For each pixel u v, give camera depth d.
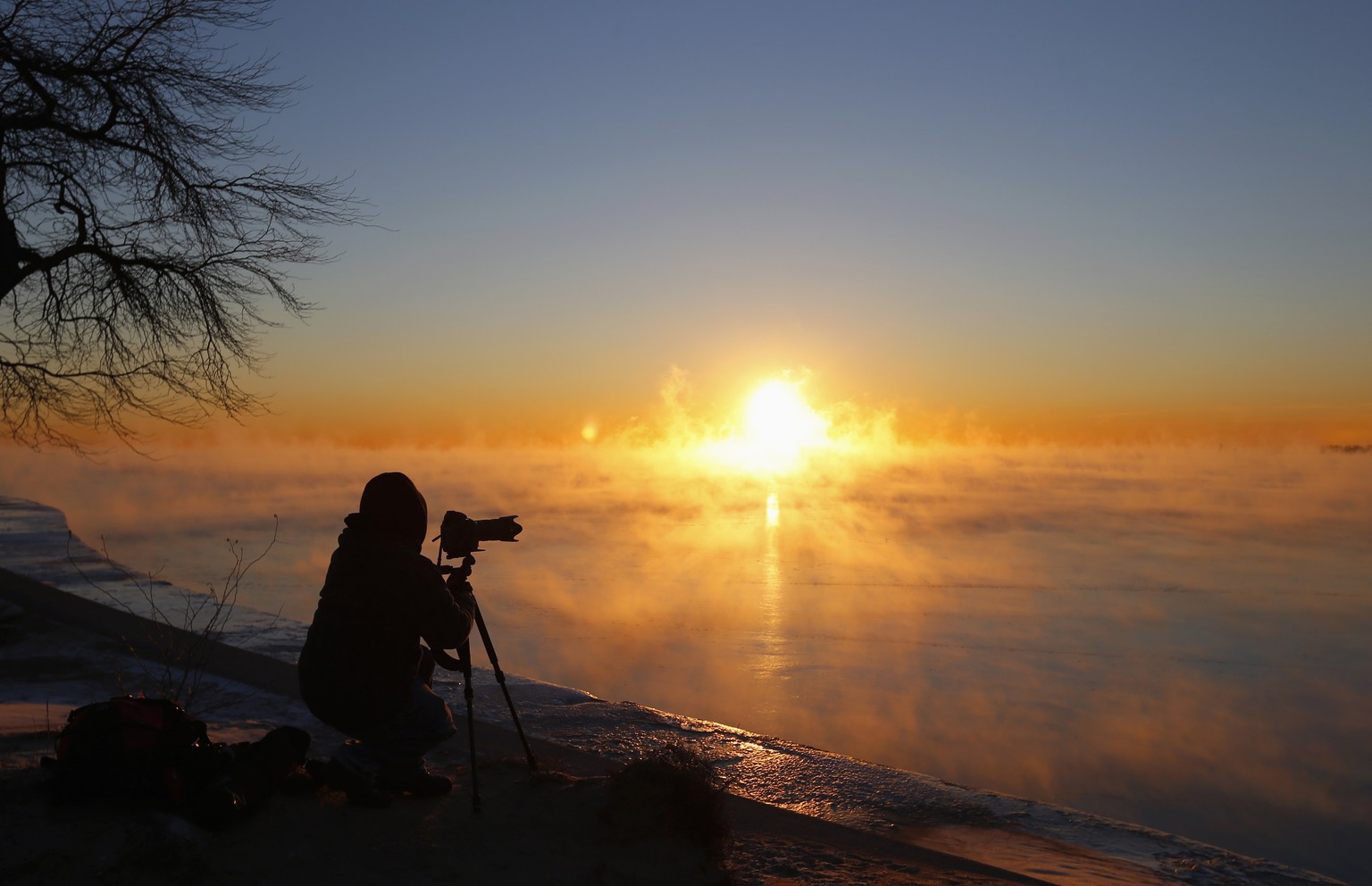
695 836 3.13
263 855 2.86
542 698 5.79
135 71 9.50
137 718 3.11
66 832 2.82
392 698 3.33
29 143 9.59
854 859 3.35
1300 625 70.69
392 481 3.42
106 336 10.72
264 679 6.09
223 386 11.09
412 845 3.01
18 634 7.84
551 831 3.17
